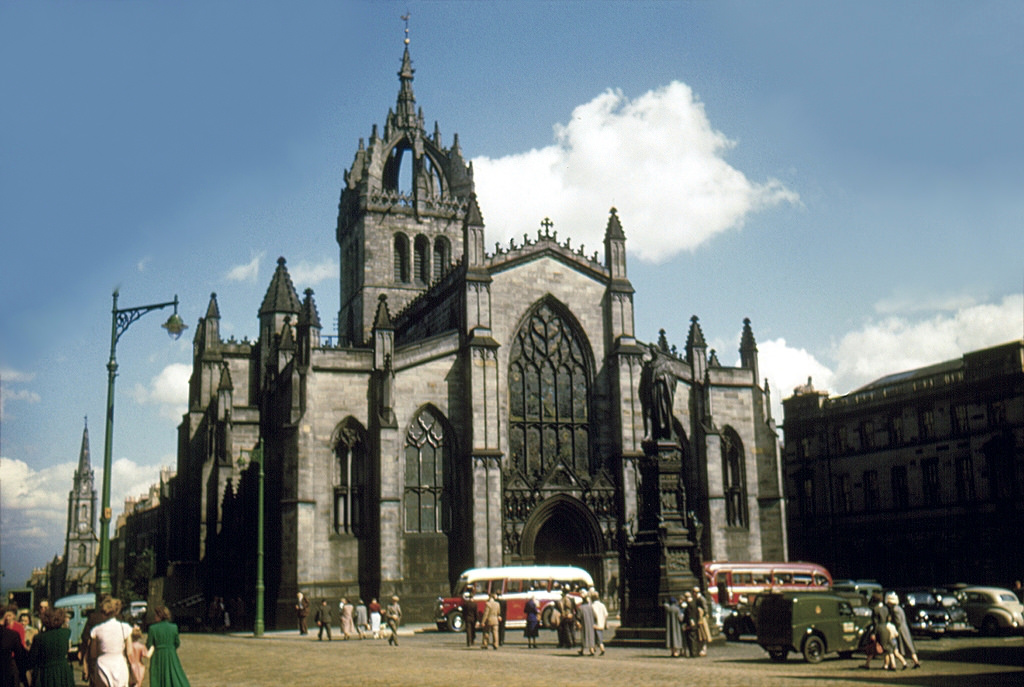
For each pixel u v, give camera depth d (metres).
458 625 67.62
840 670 37.25
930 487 102.00
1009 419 93.88
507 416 82.00
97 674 21.67
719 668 37.19
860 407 110.88
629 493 82.50
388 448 76.44
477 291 81.81
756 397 89.81
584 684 30.47
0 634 22.45
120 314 41.44
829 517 113.62
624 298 86.69
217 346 116.12
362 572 76.12
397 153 120.56
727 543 86.44
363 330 108.38
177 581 105.38
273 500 82.94
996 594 58.06
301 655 46.25
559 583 67.88
